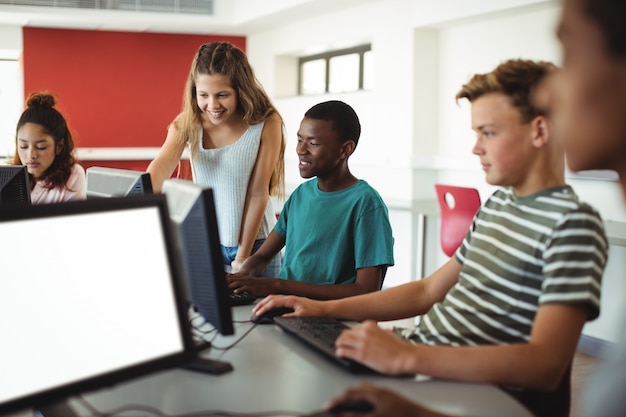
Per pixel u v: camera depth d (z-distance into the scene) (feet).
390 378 4.31
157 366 3.82
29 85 24.29
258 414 3.71
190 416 3.68
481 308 4.79
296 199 7.40
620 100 1.85
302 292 6.45
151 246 3.91
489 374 4.08
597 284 4.16
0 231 3.33
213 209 4.36
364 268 6.59
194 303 4.77
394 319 5.74
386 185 20.01
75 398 3.99
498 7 15.28
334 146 6.90
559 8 2.01
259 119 8.32
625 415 1.96
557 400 4.47
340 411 3.47
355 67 22.86
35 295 3.42
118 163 25.64
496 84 4.57
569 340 4.08
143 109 25.91
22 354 3.34
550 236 4.39
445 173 18.62
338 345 4.49
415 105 18.51
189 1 23.54
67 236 3.56
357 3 20.12
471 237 5.41
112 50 25.29
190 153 8.68
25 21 22.94
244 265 7.51
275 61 25.75
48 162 8.64
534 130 4.52
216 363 4.48
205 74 7.97
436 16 17.24
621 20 1.81
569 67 1.95
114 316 3.70
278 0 21.39
